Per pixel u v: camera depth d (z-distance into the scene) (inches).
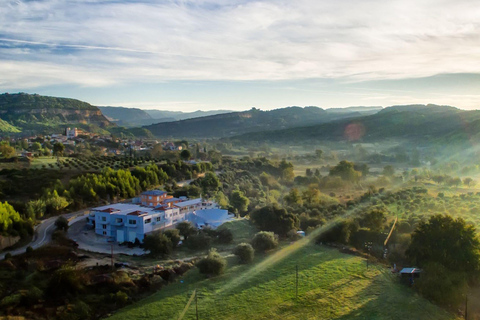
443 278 2637.8
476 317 2381.9
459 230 3002.0
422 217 4200.3
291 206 4916.3
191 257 3137.3
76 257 2893.7
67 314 2016.5
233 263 3029.0
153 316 2123.5
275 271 2878.9
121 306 2225.6
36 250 2903.5
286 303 2352.4
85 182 4736.7
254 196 5940.0
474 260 2864.2
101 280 2409.0
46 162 6432.1
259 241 3383.4
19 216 3378.4
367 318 2233.0
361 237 3698.3
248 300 2372.0
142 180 5329.7
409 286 2704.2
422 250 3024.1
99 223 3587.6
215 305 2288.4
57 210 4141.2
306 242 3634.4
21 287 2220.7
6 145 7086.6
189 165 6830.7
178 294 2423.7
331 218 4281.5
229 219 4175.7
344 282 2696.9
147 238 3159.5
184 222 3693.4
